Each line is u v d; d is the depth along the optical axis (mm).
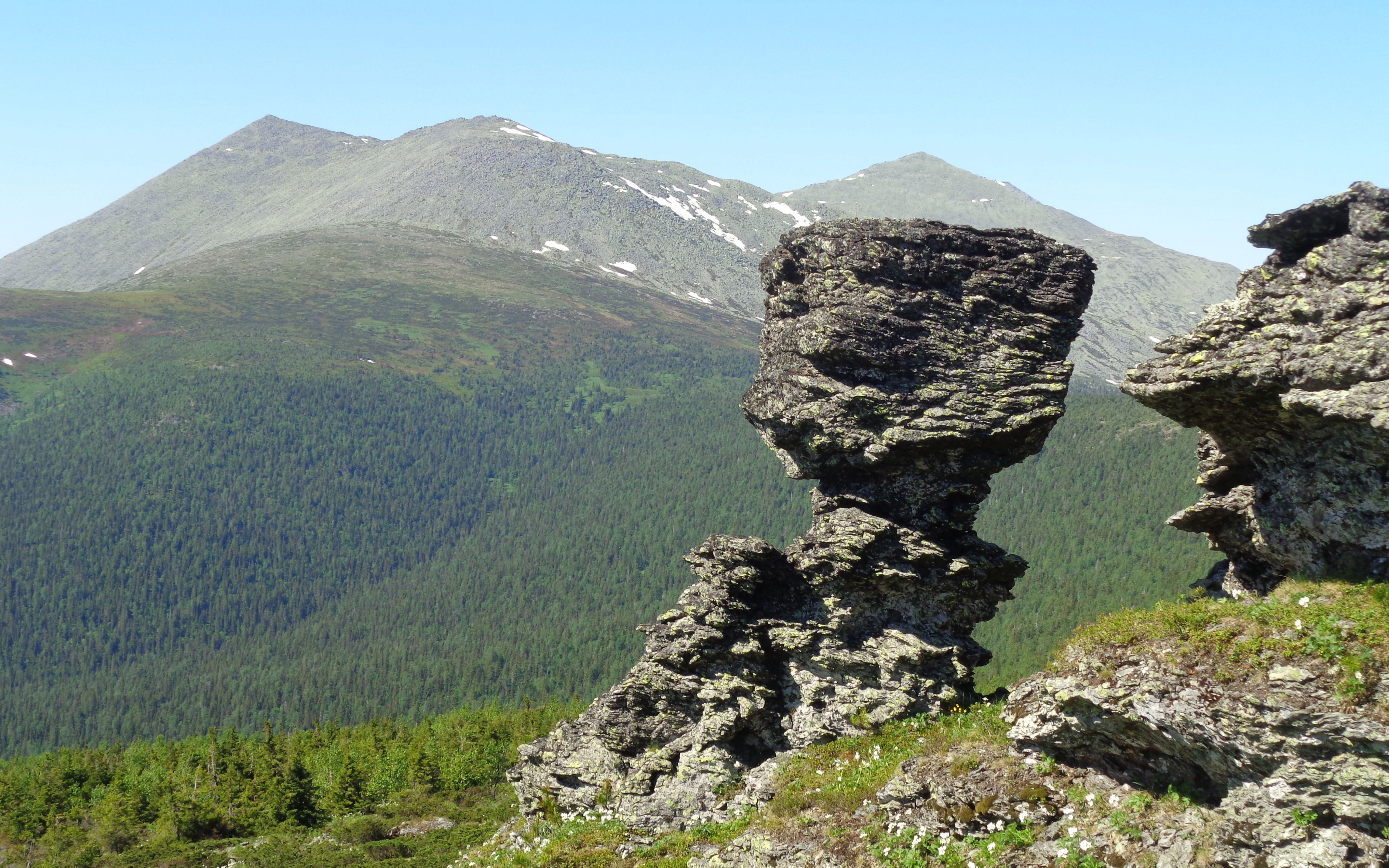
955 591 35469
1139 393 28297
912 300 34750
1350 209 24266
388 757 117062
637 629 38125
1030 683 27312
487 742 120375
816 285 35719
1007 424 34031
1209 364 26297
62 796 112250
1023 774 26391
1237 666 22047
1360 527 24953
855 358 34688
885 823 27500
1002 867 24453
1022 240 35312
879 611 35938
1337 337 23734
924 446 34500
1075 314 35594
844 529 35000
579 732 41656
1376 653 20484
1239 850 21266
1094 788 25266
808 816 29547
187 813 97812
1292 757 20672
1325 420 24594
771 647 36656
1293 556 27297
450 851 78250
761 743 37062
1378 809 19578
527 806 43156
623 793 37656
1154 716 22906
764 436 38656
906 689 34688
